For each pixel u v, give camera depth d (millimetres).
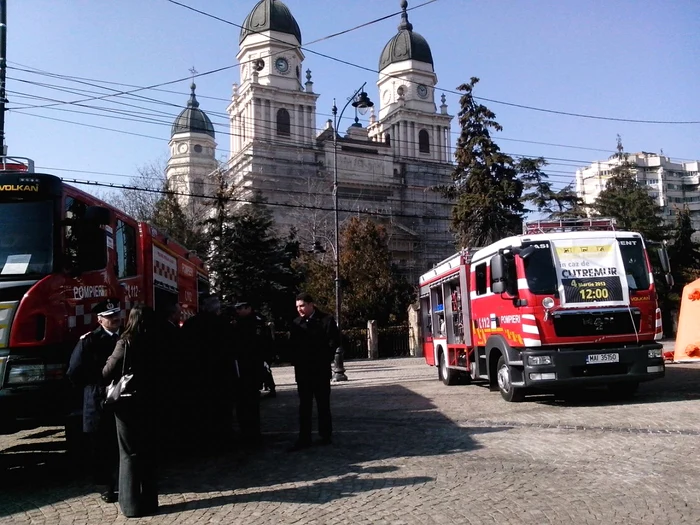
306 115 72375
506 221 35719
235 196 54719
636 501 5711
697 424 9008
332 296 38250
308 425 8859
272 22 72000
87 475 7824
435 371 22781
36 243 7574
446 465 7348
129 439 5996
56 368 7227
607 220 12836
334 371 20906
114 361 6020
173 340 7504
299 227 57469
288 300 38344
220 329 9234
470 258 14297
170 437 9719
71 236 7930
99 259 8109
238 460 8305
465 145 37125
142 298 10719
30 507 6453
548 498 5902
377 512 5703
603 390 13422
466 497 6035
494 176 36719
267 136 70188
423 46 82312
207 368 9156
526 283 11211
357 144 75125
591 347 11156
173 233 39125
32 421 7020
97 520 5914
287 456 8352
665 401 11297
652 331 11305
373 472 7195
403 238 70250
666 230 44656
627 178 48438
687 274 42062
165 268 12570
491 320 12648
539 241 11508
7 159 8836
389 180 74812
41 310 7219
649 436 8352
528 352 11109
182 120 82875
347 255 40312
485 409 11445
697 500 5668
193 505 6254
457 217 36812
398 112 79000
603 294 11234
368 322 36344
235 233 37281
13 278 7312
